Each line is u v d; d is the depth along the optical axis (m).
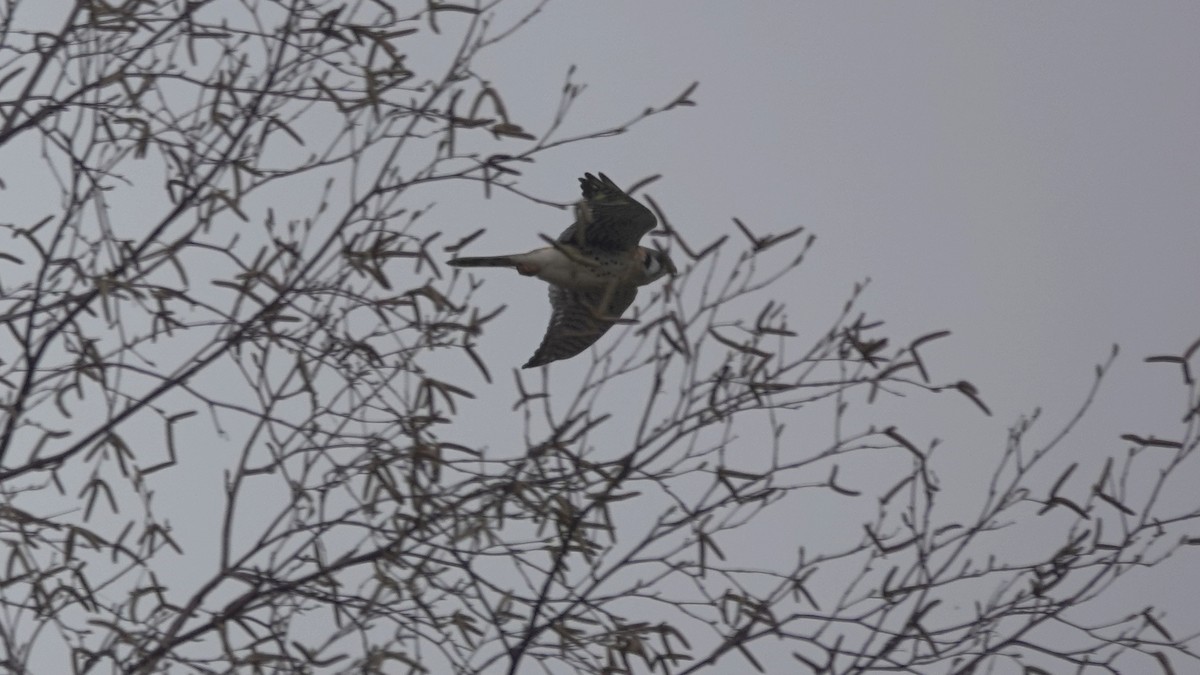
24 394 18.30
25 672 16.64
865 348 17.80
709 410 17.61
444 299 18.58
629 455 17.53
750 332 17.78
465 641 18.12
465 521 17.95
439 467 18.09
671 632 17.84
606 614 17.70
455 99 18.67
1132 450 17.94
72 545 18.33
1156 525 17.84
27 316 18.22
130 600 18.36
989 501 17.83
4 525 18.50
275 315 18.59
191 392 18.27
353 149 18.80
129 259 18.80
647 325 17.58
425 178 18.59
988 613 17.62
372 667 16.97
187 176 19.02
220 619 17.45
